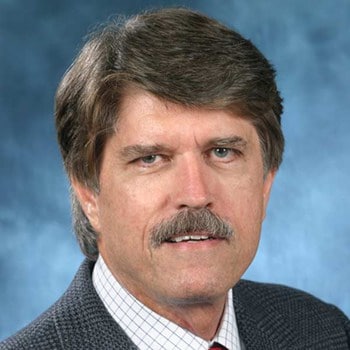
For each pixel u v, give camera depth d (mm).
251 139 1828
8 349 1834
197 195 1735
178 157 1757
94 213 1915
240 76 1763
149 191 1767
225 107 1756
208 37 1774
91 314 1891
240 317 2088
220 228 1767
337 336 2219
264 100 1822
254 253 1857
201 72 1733
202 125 1746
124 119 1766
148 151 1751
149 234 1771
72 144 1890
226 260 1788
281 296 2262
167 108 1739
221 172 1793
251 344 2068
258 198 1850
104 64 1795
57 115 1921
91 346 1855
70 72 1887
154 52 1752
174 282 1771
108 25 1855
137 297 1880
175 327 1876
